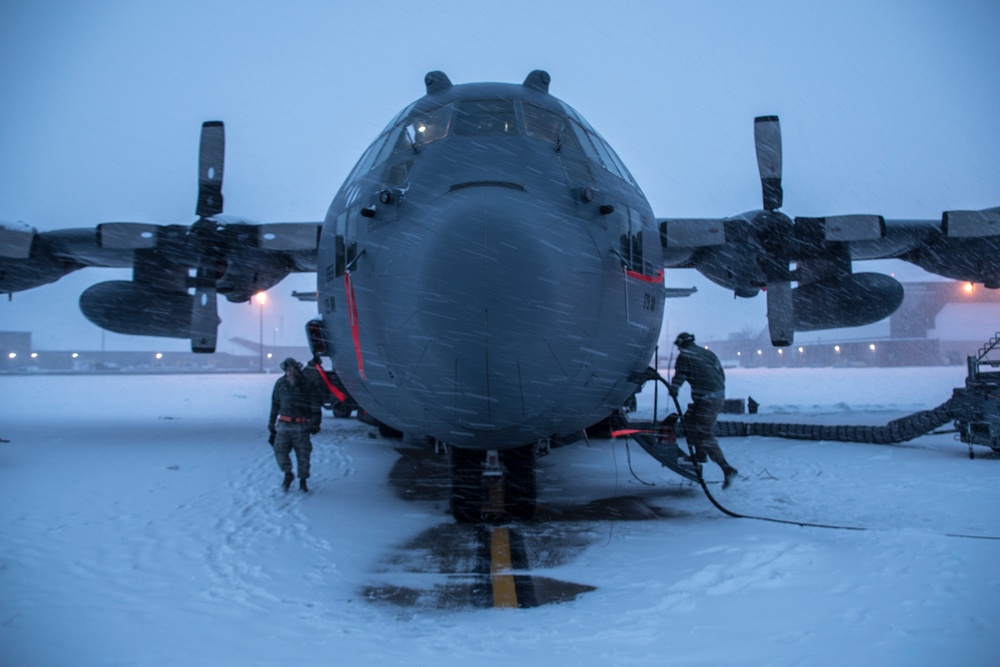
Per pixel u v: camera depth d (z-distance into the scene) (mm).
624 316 5582
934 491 7211
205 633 3725
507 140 5785
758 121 9195
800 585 4293
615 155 7137
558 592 4379
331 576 4766
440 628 3789
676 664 3189
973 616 3660
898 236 11109
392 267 5102
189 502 7027
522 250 4785
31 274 11742
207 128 9852
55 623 3861
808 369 58188
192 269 10000
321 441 11820
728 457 9766
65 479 8172
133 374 57719
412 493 7516
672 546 5336
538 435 5602
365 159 6840
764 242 8805
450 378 4887
